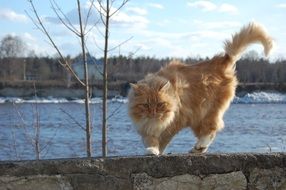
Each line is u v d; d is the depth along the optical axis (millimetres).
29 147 4613
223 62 2068
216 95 2014
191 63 2074
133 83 2002
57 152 4984
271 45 2119
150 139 1920
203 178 1632
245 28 2111
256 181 1656
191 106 1971
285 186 1667
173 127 1961
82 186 1583
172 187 1618
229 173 1644
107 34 2199
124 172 1602
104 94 2229
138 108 1924
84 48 2219
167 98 1907
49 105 14828
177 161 1622
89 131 2244
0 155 4094
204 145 1998
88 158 1606
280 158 1668
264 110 16125
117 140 5453
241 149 5203
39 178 1564
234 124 9734
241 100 19938
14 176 1553
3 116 8508
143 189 1607
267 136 6754
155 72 2043
